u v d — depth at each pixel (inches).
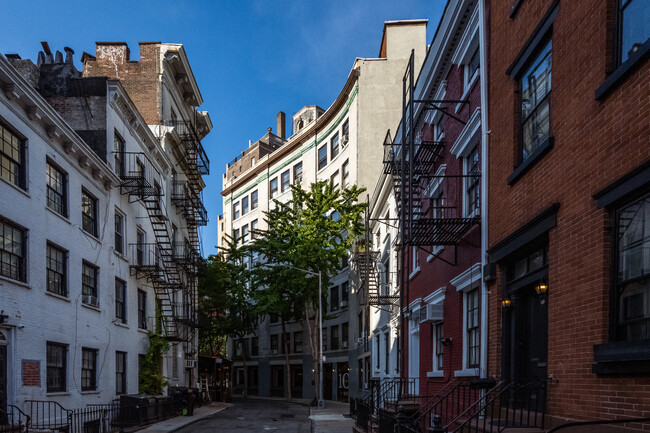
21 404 515.2
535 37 345.7
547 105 338.3
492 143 433.7
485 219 440.1
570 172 293.9
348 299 1584.6
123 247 844.0
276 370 2000.5
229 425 797.9
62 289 630.5
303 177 1877.5
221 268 1669.5
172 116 1235.9
